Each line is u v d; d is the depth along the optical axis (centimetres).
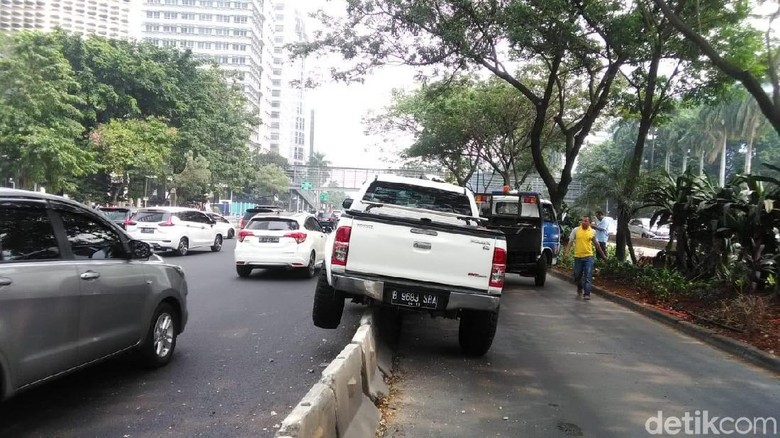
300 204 11331
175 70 3853
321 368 635
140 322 577
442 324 945
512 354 749
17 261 430
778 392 607
